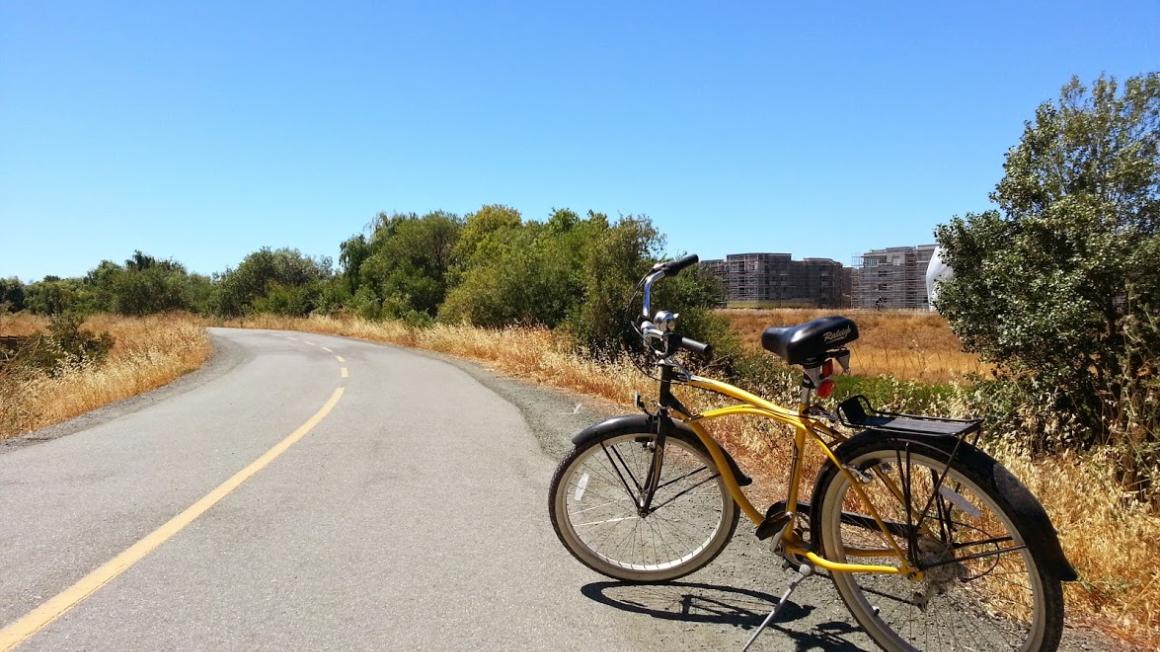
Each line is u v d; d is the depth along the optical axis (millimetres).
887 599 3314
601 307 14742
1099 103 7332
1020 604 3088
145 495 5520
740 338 15781
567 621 3322
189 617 3385
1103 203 6617
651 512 3664
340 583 3777
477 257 35938
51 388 12055
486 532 4590
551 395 10961
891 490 2953
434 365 17031
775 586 3680
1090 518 4043
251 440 7734
